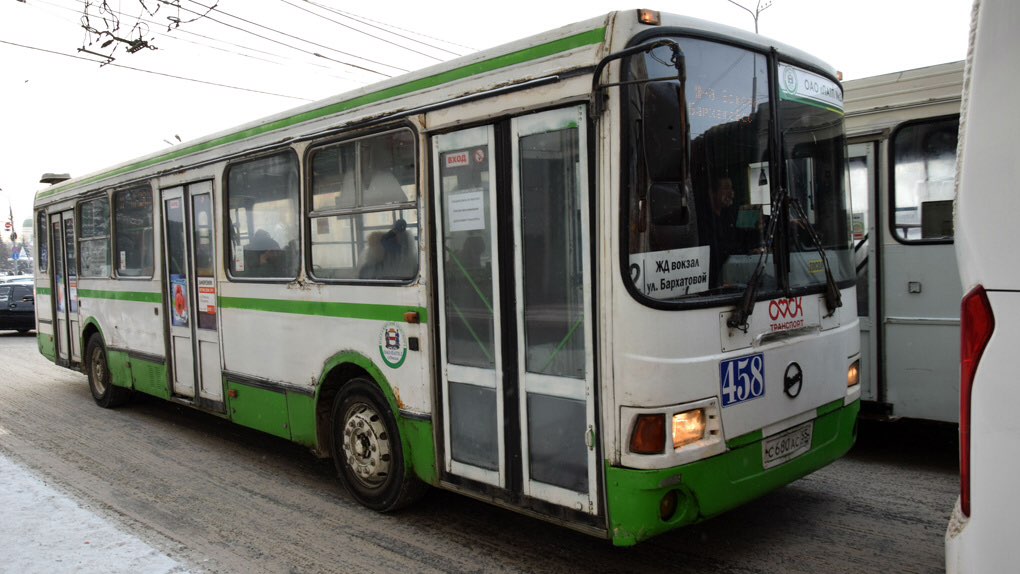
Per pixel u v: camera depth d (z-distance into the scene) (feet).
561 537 14.11
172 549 14.17
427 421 14.02
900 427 21.38
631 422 10.57
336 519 15.57
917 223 17.13
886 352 17.66
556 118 11.43
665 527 10.77
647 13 10.87
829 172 14.03
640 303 10.54
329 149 16.28
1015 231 6.68
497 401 12.64
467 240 13.02
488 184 12.58
